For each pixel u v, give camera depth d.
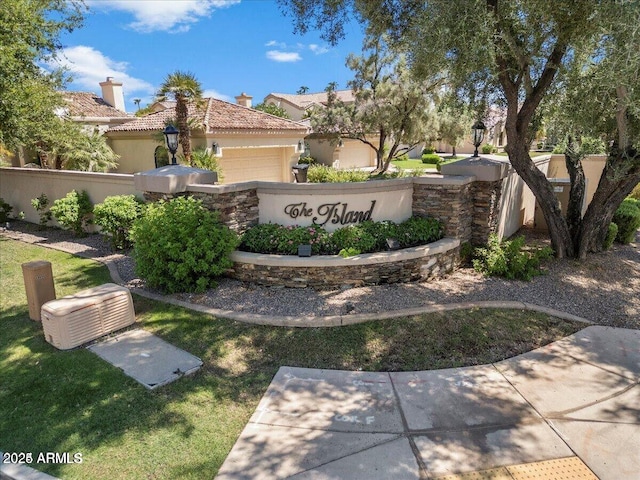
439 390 4.83
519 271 8.03
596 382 4.95
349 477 3.59
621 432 4.12
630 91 5.77
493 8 6.57
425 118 19.34
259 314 6.49
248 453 3.89
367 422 4.30
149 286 7.86
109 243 11.27
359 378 5.08
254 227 8.27
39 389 4.82
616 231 9.80
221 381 5.02
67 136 15.42
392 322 6.24
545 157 14.16
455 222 8.38
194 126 16.20
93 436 4.09
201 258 7.34
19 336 6.11
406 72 17.92
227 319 6.43
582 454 3.84
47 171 13.53
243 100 32.22
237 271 7.82
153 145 18.61
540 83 7.68
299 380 5.05
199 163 15.62
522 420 4.30
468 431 4.15
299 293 7.27
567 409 4.47
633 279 8.09
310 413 4.46
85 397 4.66
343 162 33.56
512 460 3.78
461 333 6.00
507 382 4.97
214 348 5.70
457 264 8.60
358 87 20.45
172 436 4.11
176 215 7.40
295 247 7.73
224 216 7.82
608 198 8.62
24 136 13.21
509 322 6.32
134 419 4.32
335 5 8.57
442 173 9.09
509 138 8.37
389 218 8.54
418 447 3.94
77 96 22.91
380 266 7.57
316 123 22.20
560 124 8.59
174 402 4.60
